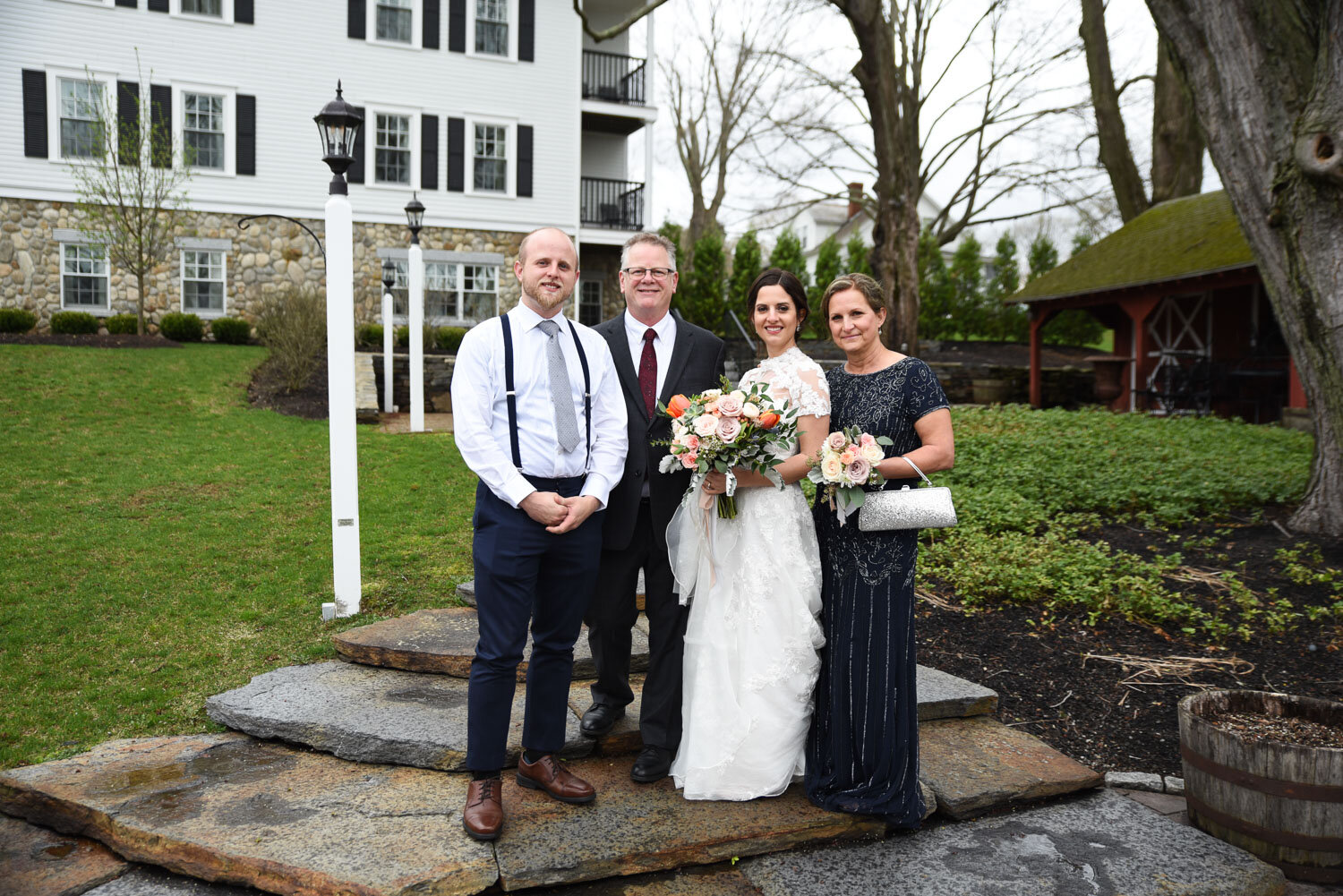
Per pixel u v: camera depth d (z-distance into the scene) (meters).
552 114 18.75
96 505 6.49
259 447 8.74
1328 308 5.44
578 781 2.87
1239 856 2.74
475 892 2.43
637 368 3.14
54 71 15.45
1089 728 3.70
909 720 2.81
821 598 2.96
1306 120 5.19
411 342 10.39
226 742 3.27
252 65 16.56
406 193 17.86
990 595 5.01
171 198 16.14
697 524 2.99
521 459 2.72
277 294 15.58
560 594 2.79
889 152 13.49
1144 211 17.23
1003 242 23.09
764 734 2.86
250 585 4.93
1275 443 9.36
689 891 2.54
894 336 13.95
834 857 2.71
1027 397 15.99
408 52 17.58
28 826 2.84
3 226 15.46
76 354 12.27
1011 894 2.51
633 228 19.80
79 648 4.07
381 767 3.08
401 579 5.08
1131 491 7.08
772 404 2.77
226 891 2.49
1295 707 3.10
